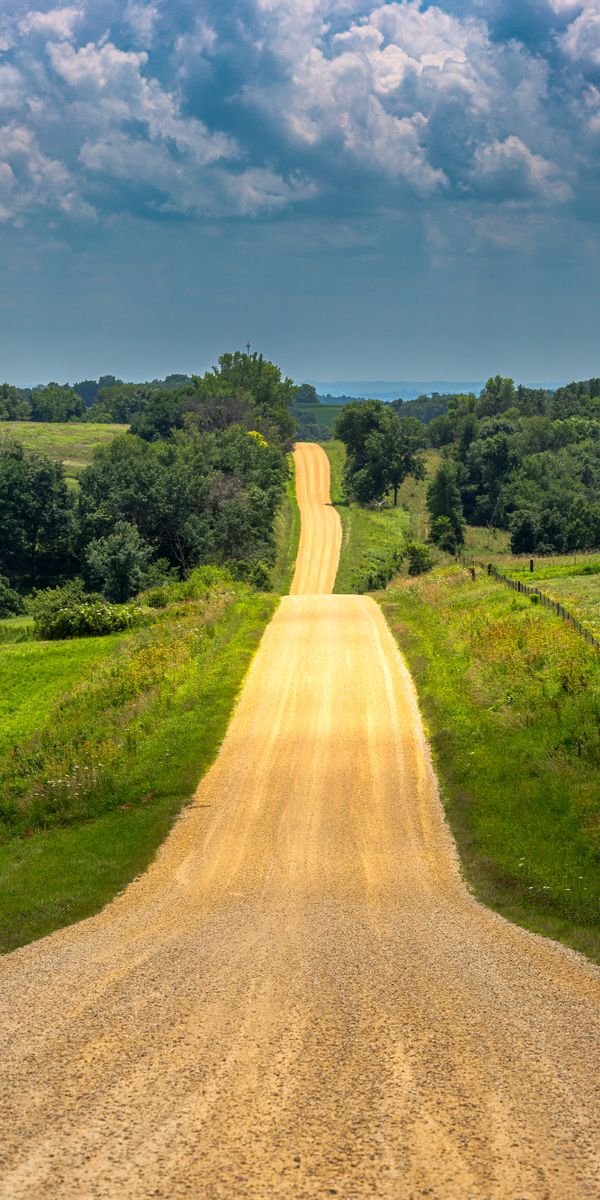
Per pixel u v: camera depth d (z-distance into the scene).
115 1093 11.73
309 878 27.77
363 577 153.00
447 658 56.94
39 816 37.44
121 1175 9.66
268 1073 12.26
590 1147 10.26
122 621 88.50
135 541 136.38
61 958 19.53
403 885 26.73
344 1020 14.45
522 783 34.66
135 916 24.08
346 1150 10.15
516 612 63.16
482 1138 10.42
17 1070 12.71
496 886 26.12
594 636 52.00
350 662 61.50
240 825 33.94
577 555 134.38
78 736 48.41
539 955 19.20
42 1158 10.08
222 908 24.55
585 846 28.58
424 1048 13.18
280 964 18.02
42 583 158.00
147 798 37.97
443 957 18.62
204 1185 9.45
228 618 77.50
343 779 39.12
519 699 43.31
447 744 41.97
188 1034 13.91
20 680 68.50
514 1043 13.51
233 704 51.47
